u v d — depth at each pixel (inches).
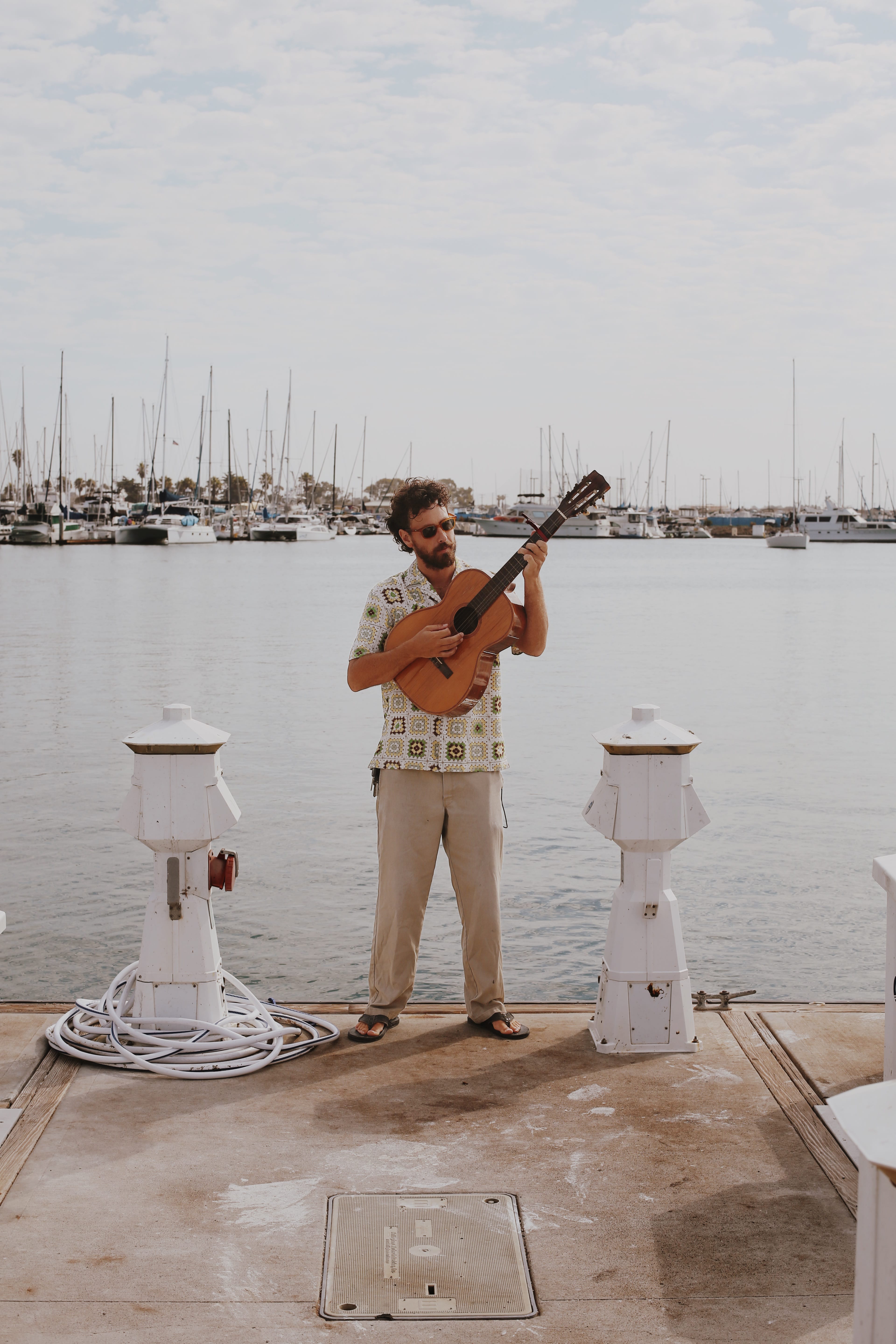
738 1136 132.6
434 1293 103.7
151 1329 98.1
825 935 324.2
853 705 747.4
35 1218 114.8
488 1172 124.4
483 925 160.4
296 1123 135.3
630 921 155.7
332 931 322.7
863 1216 78.3
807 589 2276.1
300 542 4842.5
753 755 575.2
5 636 1202.0
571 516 158.4
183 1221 114.6
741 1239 112.6
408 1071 149.6
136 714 691.4
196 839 153.3
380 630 161.9
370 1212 116.5
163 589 2034.9
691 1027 156.3
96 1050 151.9
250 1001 168.2
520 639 159.8
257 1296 102.9
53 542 3917.3
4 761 546.0
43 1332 97.4
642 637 1267.2
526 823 437.7
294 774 516.1
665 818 152.6
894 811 459.2
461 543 4813.0
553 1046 158.1
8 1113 136.0
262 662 968.3
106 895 353.1
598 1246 111.3
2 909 339.9
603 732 155.9
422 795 158.7
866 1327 77.8
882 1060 151.9
